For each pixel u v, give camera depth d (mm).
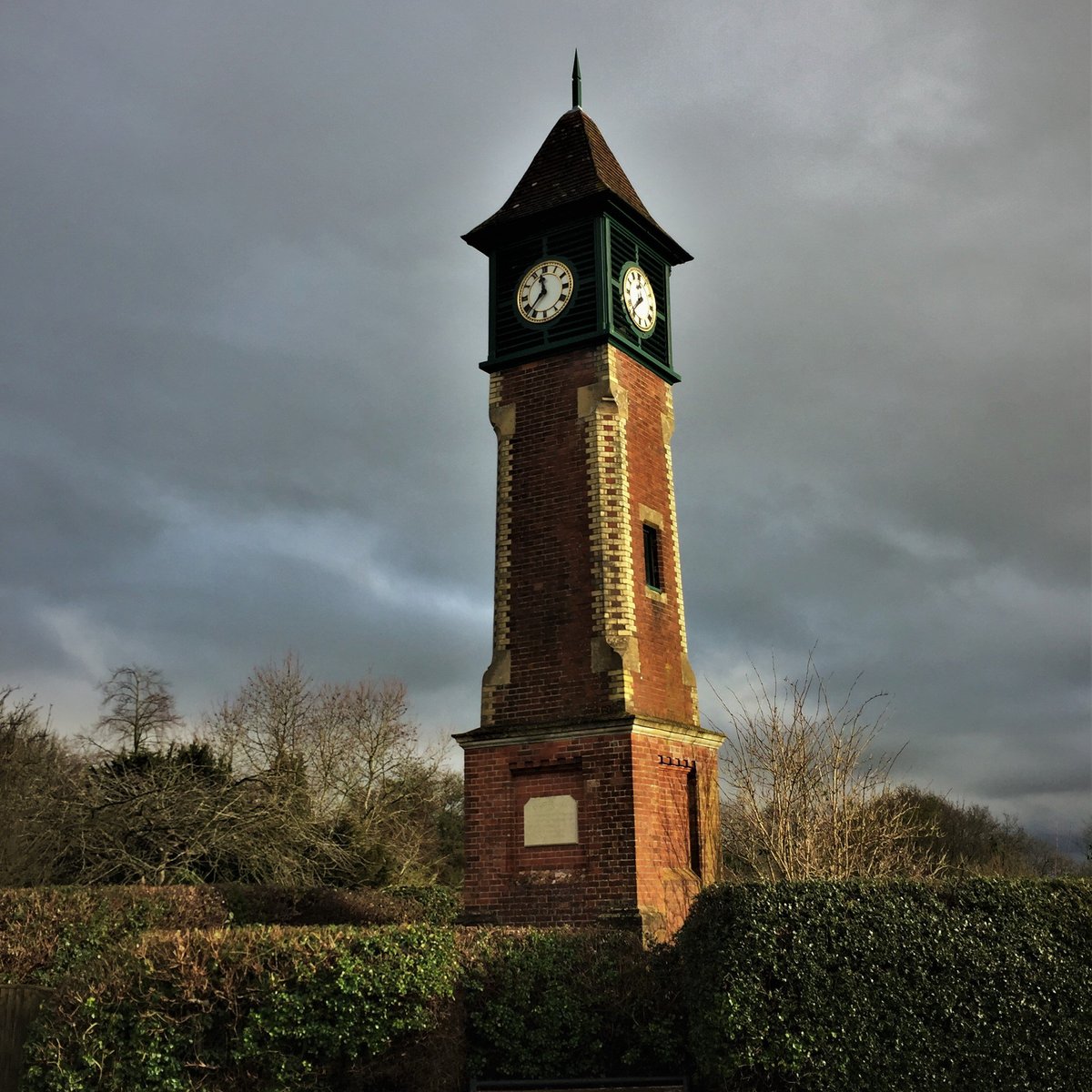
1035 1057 13266
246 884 27031
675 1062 14398
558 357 22547
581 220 22938
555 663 20906
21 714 35906
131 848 28266
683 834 20812
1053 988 13500
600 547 21062
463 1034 13867
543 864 19938
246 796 30156
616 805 19500
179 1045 12492
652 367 23609
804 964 13070
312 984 12766
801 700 22359
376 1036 12805
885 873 21219
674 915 19609
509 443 22641
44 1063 12438
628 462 22000
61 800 28609
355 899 26031
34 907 19203
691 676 22562
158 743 42938
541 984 14445
